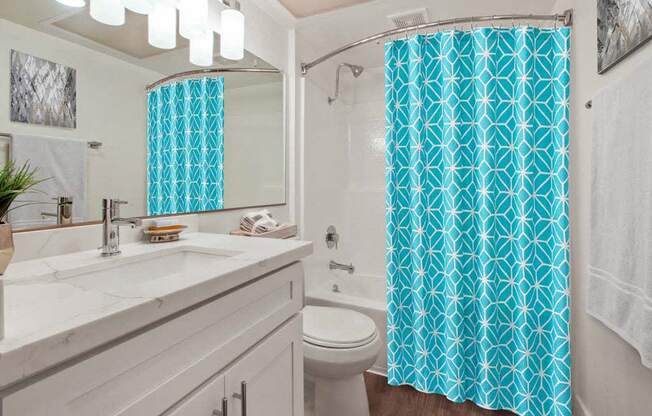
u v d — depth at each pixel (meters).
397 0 1.80
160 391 0.58
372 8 1.87
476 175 1.72
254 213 1.60
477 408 1.71
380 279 2.79
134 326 0.52
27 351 0.40
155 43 1.18
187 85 1.40
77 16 1.01
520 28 1.64
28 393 0.41
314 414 1.58
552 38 1.62
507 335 1.69
